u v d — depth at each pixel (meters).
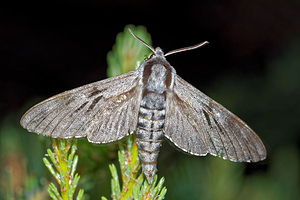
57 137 0.30
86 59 0.59
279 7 0.53
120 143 0.30
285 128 0.40
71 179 0.29
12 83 0.55
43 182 0.32
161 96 0.31
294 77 0.41
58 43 0.59
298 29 0.53
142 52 0.32
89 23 0.61
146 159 0.30
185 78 0.56
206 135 0.31
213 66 0.56
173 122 0.31
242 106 0.41
